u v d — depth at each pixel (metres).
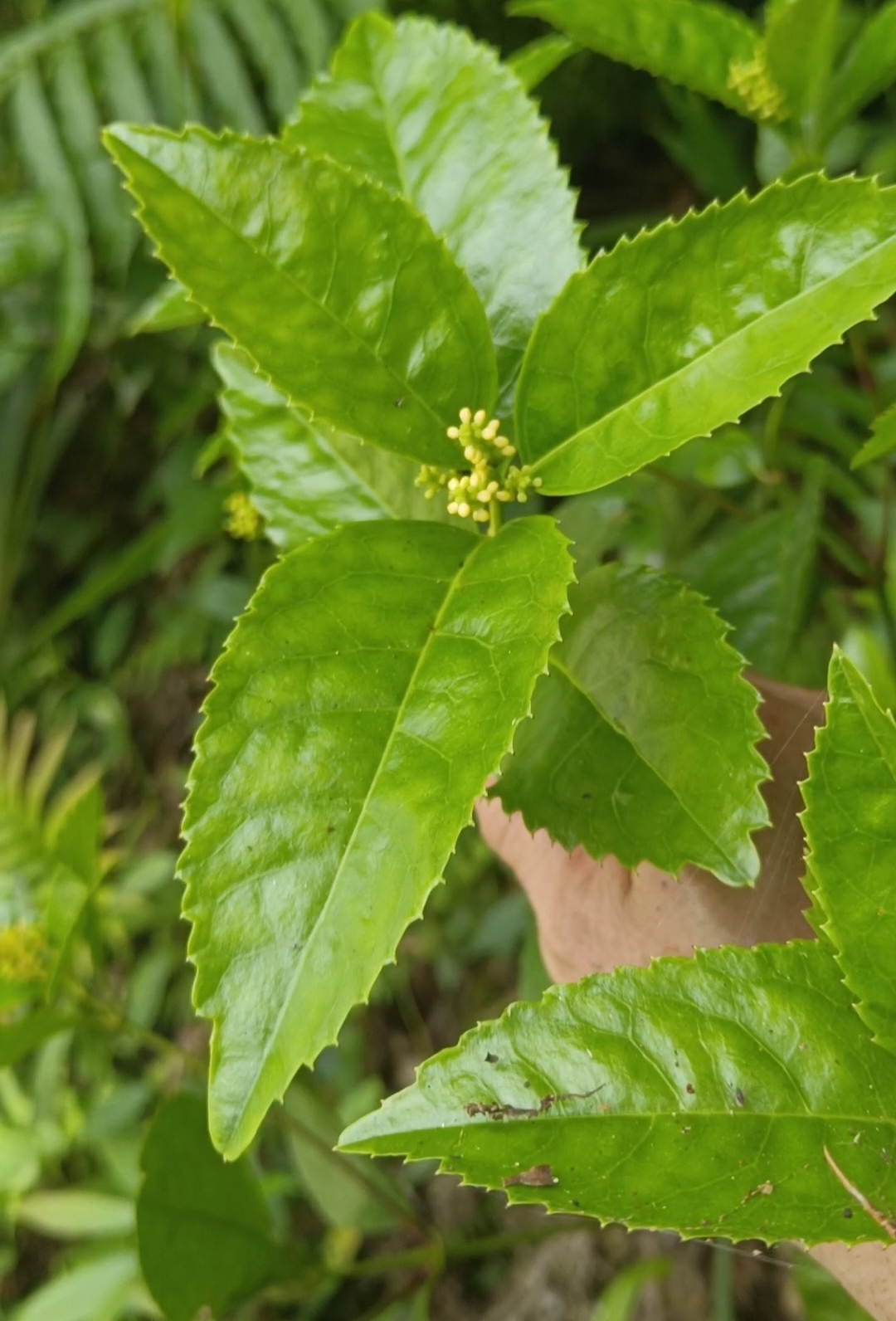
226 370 0.69
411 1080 1.56
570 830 0.62
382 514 0.67
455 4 1.34
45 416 1.81
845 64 0.71
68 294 1.39
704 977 0.57
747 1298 1.22
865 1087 0.56
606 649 0.63
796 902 0.66
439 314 0.62
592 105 1.44
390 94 0.67
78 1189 1.33
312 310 0.61
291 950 0.58
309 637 0.60
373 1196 0.84
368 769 0.59
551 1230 0.85
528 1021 0.56
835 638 0.83
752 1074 0.56
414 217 0.61
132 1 1.35
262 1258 0.75
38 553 2.03
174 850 1.88
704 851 0.61
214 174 0.61
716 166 1.20
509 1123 0.56
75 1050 1.57
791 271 0.60
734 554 0.75
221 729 0.59
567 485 0.62
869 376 0.73
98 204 1.39
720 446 0.76
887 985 0.56
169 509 1.68
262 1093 0.57
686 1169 0.56
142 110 1.37
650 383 0.61
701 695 0.62
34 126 1.36
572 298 0.61
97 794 0.78
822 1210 0.56
